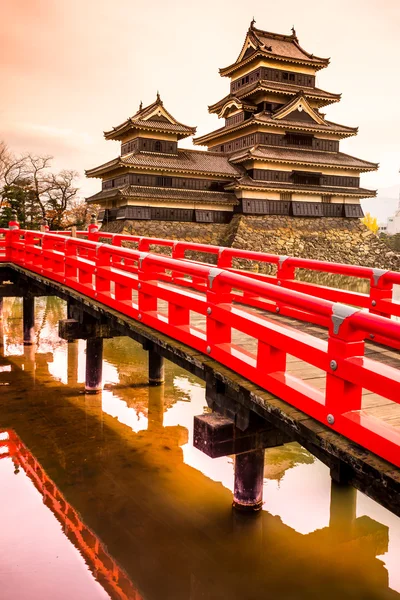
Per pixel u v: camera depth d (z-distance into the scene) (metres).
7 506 7.29
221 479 8.20
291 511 7.17
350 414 3.94
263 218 52.19
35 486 7.88
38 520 6.94
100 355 12.11
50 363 14.98
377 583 5.79
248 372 5.22
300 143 54.41
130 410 11.20
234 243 49.03
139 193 46.19
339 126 55.75
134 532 6.71
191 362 6.11
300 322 7.99
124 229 46.38
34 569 5.89
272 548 6.38
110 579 5.73
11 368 14.35
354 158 56.62
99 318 9.99
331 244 54.88
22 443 9.44
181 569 5.98
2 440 9.55
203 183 50.75
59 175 65.56
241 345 6.57
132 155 47.22
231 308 5.66
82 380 13.34
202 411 11.18
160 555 6.23
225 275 5.63
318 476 8.22
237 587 5.69
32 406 11.34
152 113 48.47
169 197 47.62
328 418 4.08
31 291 16.22
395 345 6.48
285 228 52.94
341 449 3.75
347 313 3.83
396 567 6.06
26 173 64.56
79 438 9.67
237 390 5.19
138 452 9.12
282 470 8.43
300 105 53.06
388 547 6.45
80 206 71.56
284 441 6.11
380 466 3.45
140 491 7.79
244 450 5.86
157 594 5.53
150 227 47.72
